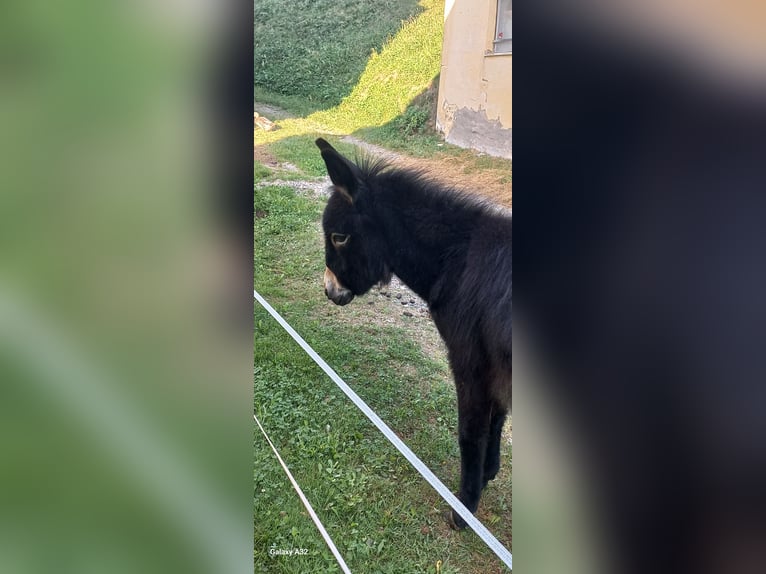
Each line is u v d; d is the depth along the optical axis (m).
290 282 3.10
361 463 2.66
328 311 2.98
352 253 2.69
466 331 2.37
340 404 2.85
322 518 2.51
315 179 3.11
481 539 2.32
